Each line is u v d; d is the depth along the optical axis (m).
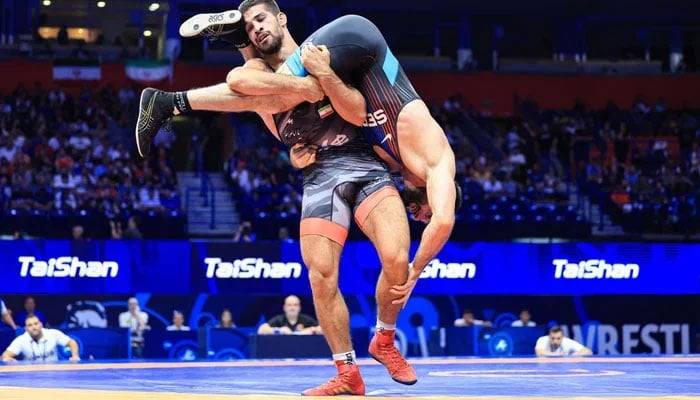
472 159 23.38
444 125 25.11
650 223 20.48
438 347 13.77
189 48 27.20
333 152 4.21
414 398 3.69
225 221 20.19
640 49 30.23
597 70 28.50
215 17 4.31
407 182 4.43
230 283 14.88
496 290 15.63
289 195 20.16
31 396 3.58
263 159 22.33
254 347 10.27
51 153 21.38
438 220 4.03
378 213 4.12
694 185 22.83
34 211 17.66
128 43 28.39
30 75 25.08
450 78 27.50
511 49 29.94
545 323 16.64
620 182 23.17
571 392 4.23
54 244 14.35
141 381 5.10
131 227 17.06
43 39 26.98
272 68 4.41
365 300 15.40
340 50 4.07
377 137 4.20
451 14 29.47
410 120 4.12
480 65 29.48
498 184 21.86
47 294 14.66
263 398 3.66
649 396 3.87
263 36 4.28
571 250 15.91
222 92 4.18
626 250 16.06
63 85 25.09
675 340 17.05
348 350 4.14
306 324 11.32
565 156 25.02
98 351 12.14
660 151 24.61
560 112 27.06
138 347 12.38
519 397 3.72
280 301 15.79
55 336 10.30
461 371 6.33
